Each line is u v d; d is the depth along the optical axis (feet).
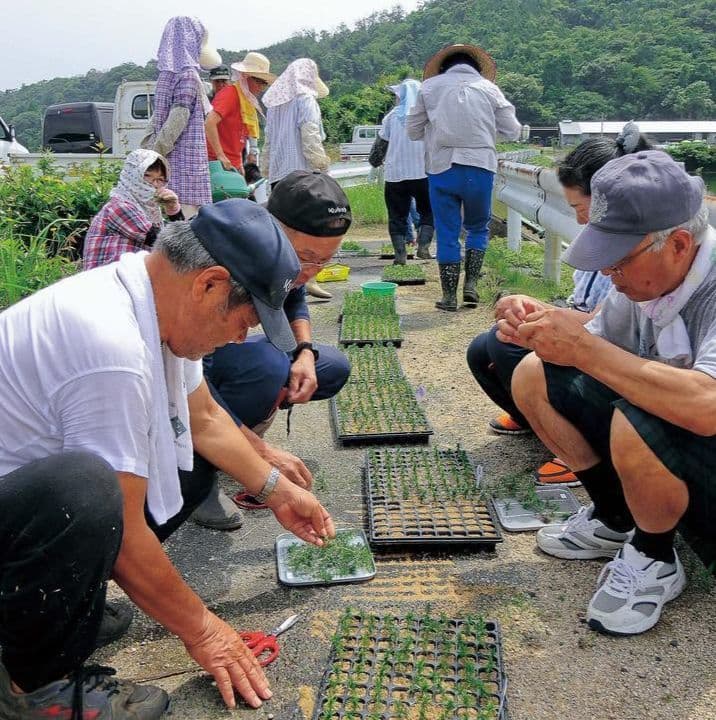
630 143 10.07
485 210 21.63
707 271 7.72
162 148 21.13
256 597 9.04
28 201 24.80
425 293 24.82
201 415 8.25
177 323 6.55
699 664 7.63
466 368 17.02
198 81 21.18
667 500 7.92
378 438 13.19
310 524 8.65
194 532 10.61
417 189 28.12
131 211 15.24
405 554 9.84
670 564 8.39
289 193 9.71
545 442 9.77
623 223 7.36
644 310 8.36
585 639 8.09
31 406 6.20
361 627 8.27
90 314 6.14
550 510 10.77
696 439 7.73
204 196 21.90
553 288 22.72
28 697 6.40
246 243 6.26
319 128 22.27
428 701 7.11
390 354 17.88
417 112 21.39
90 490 5.84
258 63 24.00
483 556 9.80
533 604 8.73
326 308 22.86
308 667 7.80
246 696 7.24
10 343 6.23
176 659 8.01
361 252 33.30
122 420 6.14
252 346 10.59
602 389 8.92
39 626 5.99
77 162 37.83
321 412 14.90
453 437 13.50
